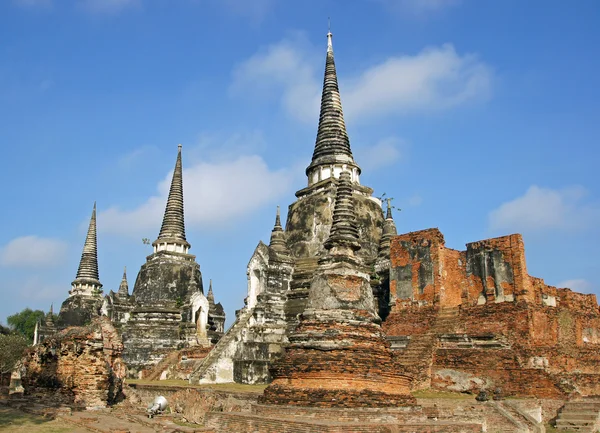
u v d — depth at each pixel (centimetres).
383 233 3950
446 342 2892
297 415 1892
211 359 3469
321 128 4447
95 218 7506
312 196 4203
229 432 1928
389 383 2027
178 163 6094
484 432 2119
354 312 2119
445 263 3147
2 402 2614
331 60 4600
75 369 2577
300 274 3847
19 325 9112
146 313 4941
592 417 2419
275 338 3612
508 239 2958
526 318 2786
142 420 2239
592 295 3531
